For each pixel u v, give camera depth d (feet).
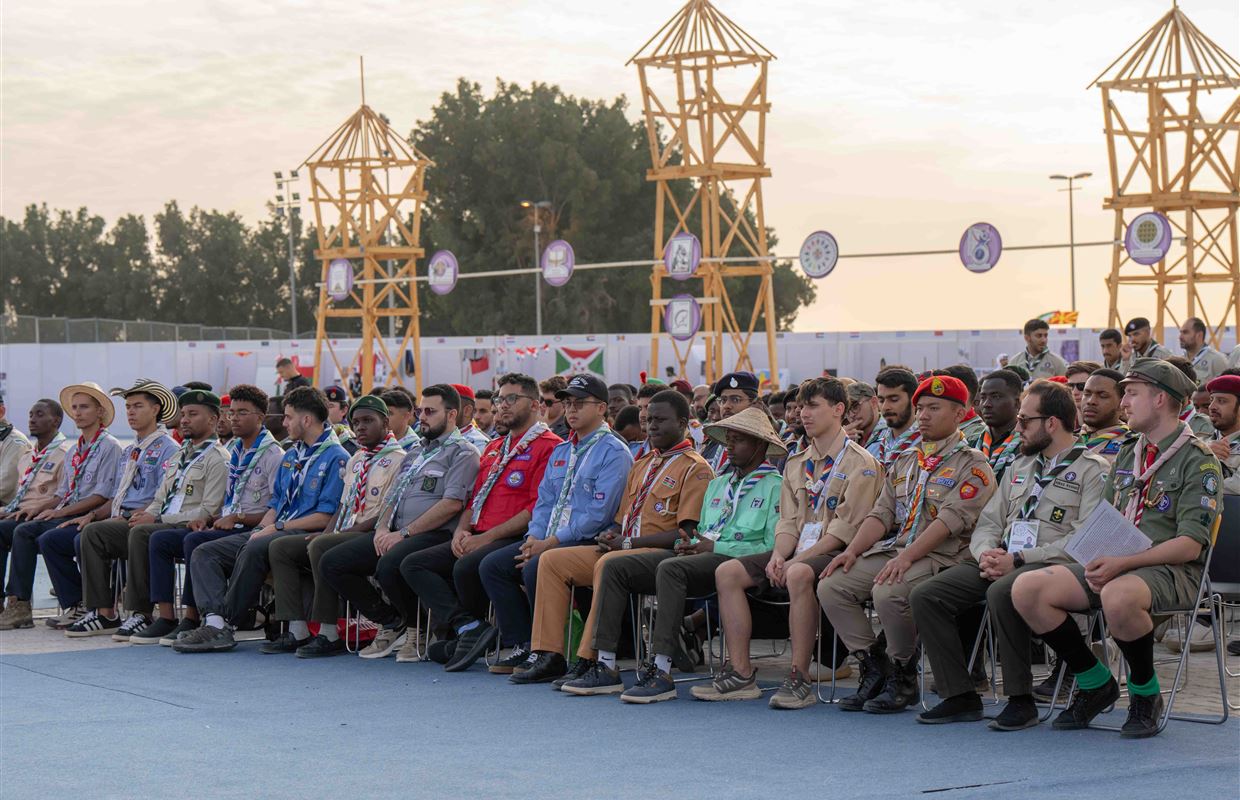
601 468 29.01
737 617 25.66
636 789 18.80
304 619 33.17
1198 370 45.73
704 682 27.94
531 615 29.55
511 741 22.30
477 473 31.60
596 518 28.71
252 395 35.63
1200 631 30.50
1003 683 22.39
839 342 128.67
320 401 34.71
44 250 295.07
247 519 34.96
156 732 23.49
